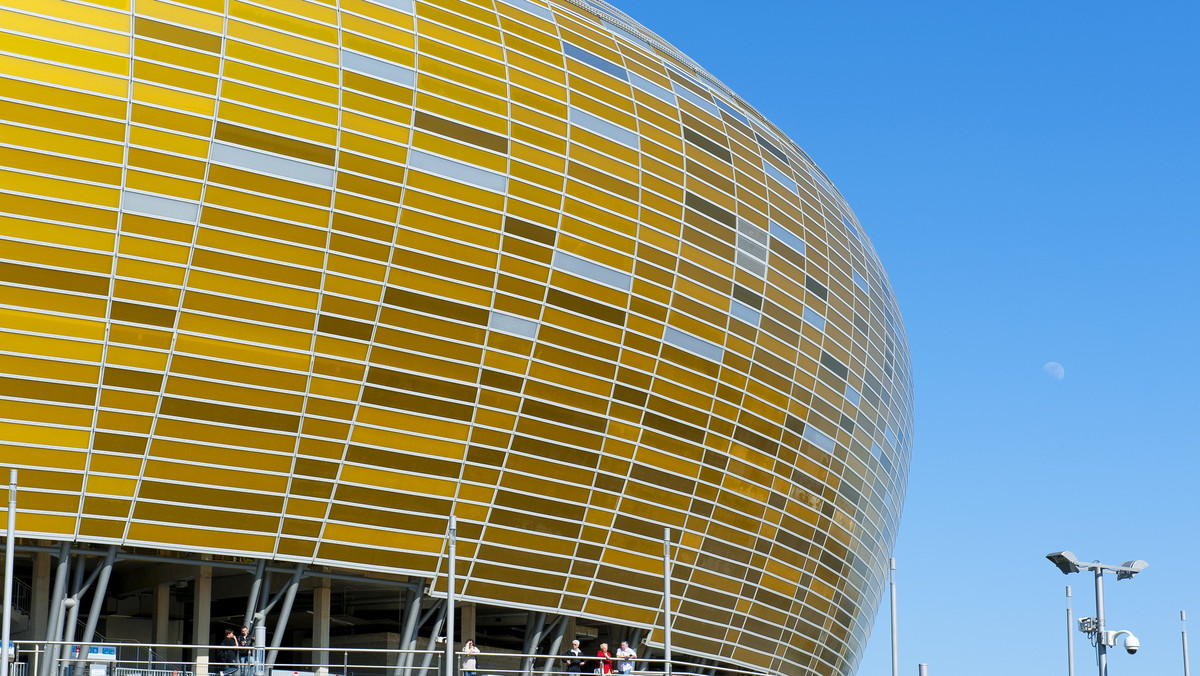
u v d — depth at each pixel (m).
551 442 55.53
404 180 51.88
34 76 45.88
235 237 48.44
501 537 54.34
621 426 57.91
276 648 49.66
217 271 48.12
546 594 56.06
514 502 54.62
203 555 50.28
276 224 49.16
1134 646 40.94
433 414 52.34
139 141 47.06
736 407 62.78
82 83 46.50
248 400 48.78
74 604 46.50
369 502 51.16
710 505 61.81
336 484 50.47
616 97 60.91
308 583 55.41
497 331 53.88
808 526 67.88
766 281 65.19
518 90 56.56
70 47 46.56
